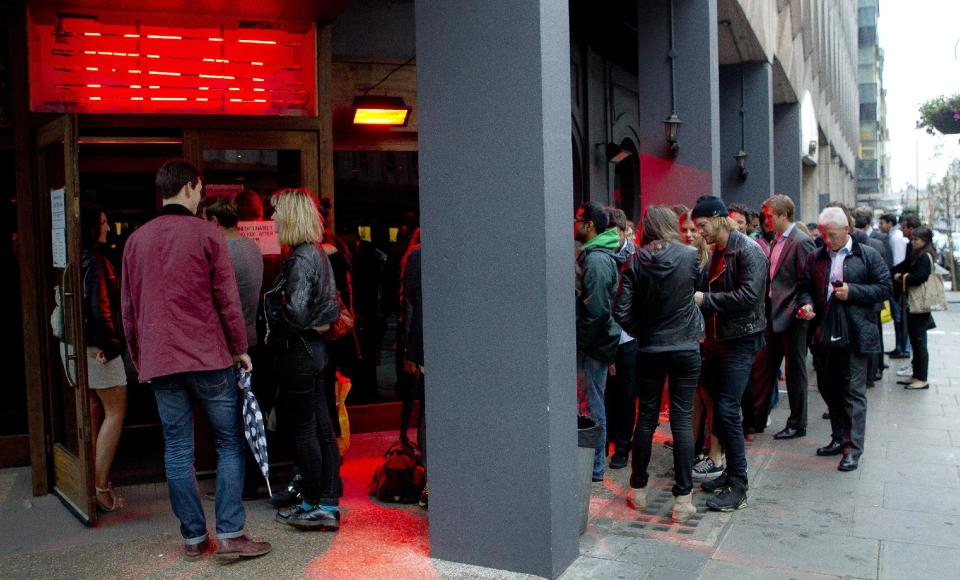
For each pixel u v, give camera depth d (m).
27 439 6.78
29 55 6.17
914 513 5.19
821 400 9.02
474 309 4.27
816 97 23.73
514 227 4.14
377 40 8.62
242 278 5.51
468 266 4.27
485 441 4.29
